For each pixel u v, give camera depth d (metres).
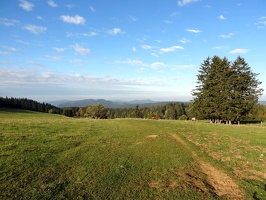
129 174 12.30
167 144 21.55
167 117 147.00
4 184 9.63
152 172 12.96
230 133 28.58
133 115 153.50
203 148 20.20
